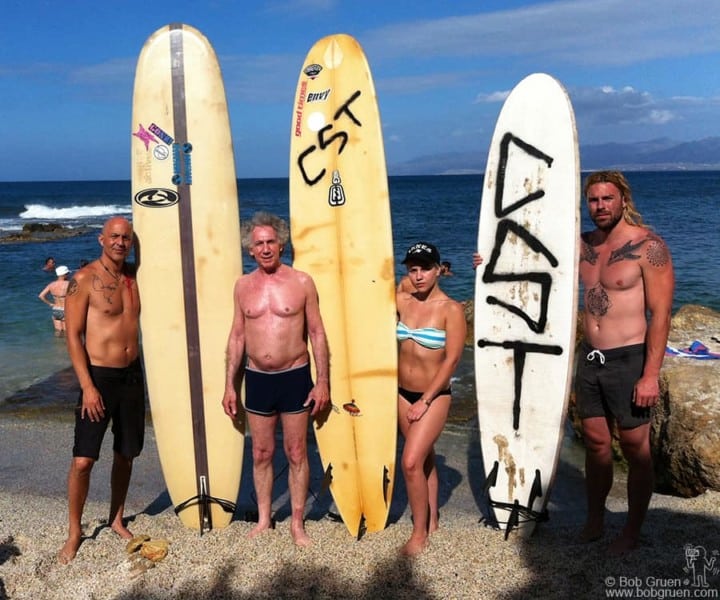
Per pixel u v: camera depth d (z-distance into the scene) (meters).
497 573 3.22
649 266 3.02
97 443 3.39
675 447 4.48
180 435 3.93
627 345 3.12
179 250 3.88
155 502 4.56
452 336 3.31
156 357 3.93
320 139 3.94
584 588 3.05
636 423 3.15
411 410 3.38
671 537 3.45
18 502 4.50
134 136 3.90
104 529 3.71
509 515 3.69
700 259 15.77
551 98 3.63
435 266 3.33
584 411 3.32
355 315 3.85
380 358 3.79
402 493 4.74
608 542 3.43
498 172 3.78
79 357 3.30
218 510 3.88
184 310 3.90
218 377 3.91
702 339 6.23
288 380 3.41
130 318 3.45
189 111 3.87
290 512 4.37
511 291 3.72
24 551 3.48
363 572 3.27
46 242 25.91
